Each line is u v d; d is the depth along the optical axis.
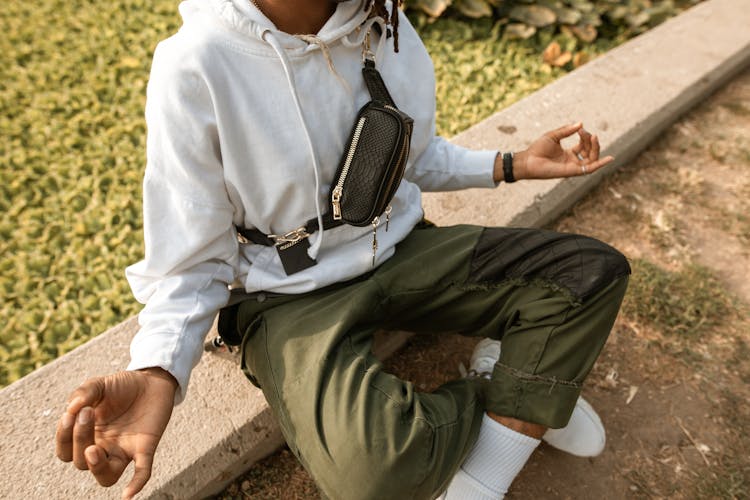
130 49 3.39
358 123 1.18
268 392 1.28
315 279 1.29
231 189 1.20
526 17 3.53
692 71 3.04
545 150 1.55
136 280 1.24
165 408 1.07
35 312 2.12
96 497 1.41
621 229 2.45
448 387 1.31
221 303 1.25
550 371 1.27
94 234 2.43
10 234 2.41
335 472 1.13
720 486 1.70
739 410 1.88
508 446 1.30
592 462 1.75
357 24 1.17
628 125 2.65
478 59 3.36
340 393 1.15
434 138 1.59
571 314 1.24
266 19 1.09
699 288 2.19
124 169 2.67
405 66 1.34
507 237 1.37
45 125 2.90
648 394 1.91
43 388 1.61
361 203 1.20
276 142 1.15
